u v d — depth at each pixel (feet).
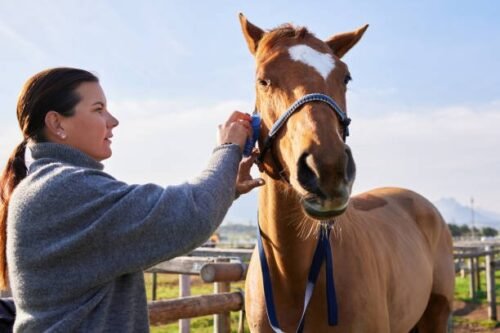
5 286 5.24
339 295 8.21
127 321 4.71
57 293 4.35
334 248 8.38
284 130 7.26
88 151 5.09
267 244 8.48
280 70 7.50
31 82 5.11
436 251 13.48
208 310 11.91
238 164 5.47
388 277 9.71
